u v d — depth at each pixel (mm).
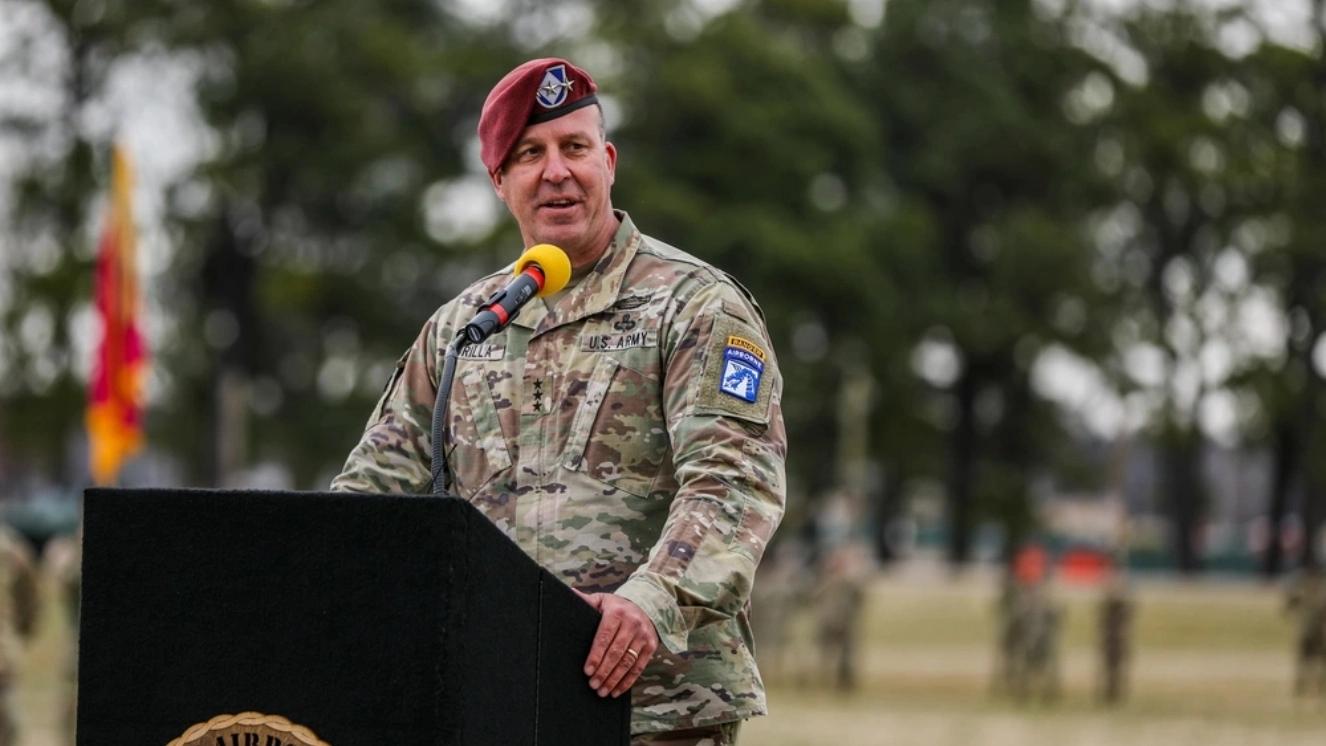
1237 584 143750
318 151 135875
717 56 132250
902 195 143625
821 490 137875
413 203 139625
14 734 32562
